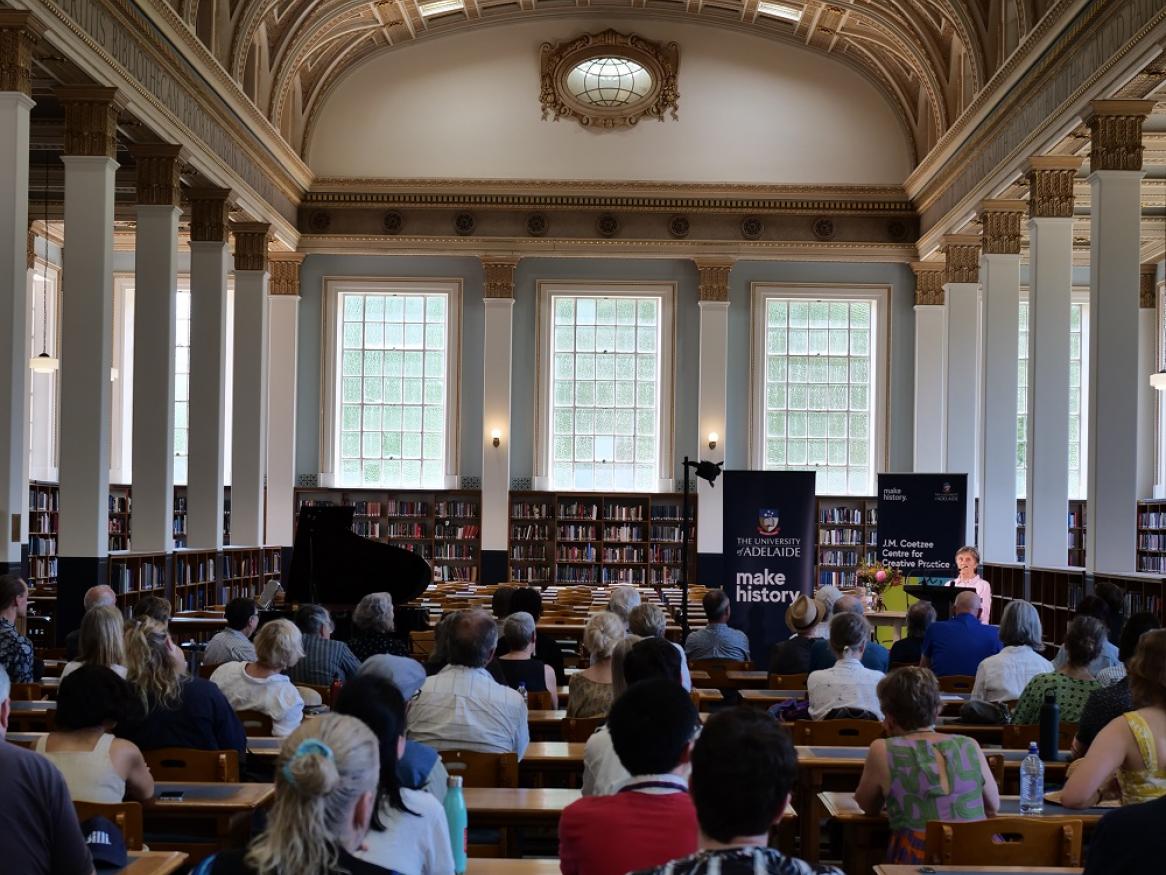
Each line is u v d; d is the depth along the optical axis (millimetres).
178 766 5160
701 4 23047
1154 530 22031
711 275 23609
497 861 4137
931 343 23438
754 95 23719
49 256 24172
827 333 23984
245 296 20516
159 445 15727
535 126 23688
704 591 19656
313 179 23438
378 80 23766
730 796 2357
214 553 17812
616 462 23938
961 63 20266
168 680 5410
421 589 13219
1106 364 13633
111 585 14273
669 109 23703
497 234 23609
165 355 15766
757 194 23547
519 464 23859
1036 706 6137
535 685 7633
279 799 2551
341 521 12922
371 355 23969
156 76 14977
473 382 23875
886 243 23484
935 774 4469
